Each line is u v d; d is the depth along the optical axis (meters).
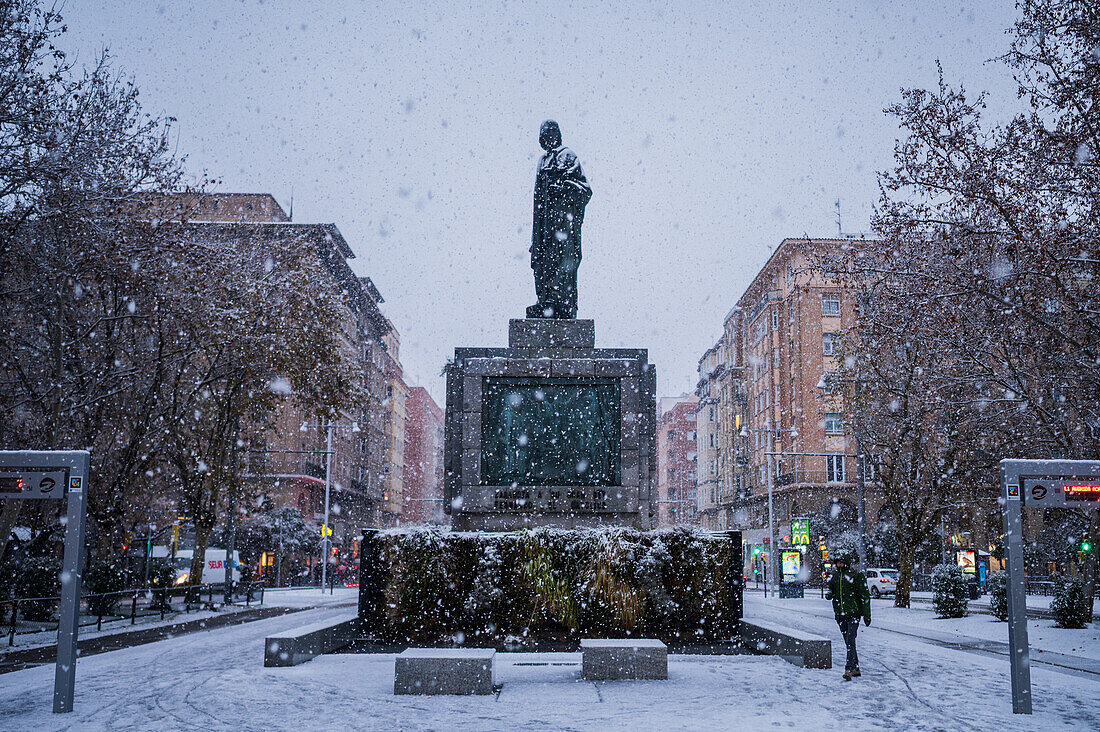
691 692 10.13
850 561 11.73
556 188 17.39
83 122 21.25
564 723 8.34
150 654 15.02
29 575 23.70
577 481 15.64
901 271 21.00
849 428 34.72
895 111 19.41
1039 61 18.25
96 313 25.88
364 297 70.81
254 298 27.05
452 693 10.00
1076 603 21.95
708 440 91.94
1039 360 21.89
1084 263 18.62
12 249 21.84
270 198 56.09
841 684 10.92
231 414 31.50
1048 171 18.92
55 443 23.14
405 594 13.90
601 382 15.95
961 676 11.98
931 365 24.38
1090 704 9.80
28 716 8.87
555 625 13.84
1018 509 9.54
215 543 54.78
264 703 9.43
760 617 26.14
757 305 69.81
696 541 14.30
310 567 65.19
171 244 23.05
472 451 15.60
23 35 19.30
